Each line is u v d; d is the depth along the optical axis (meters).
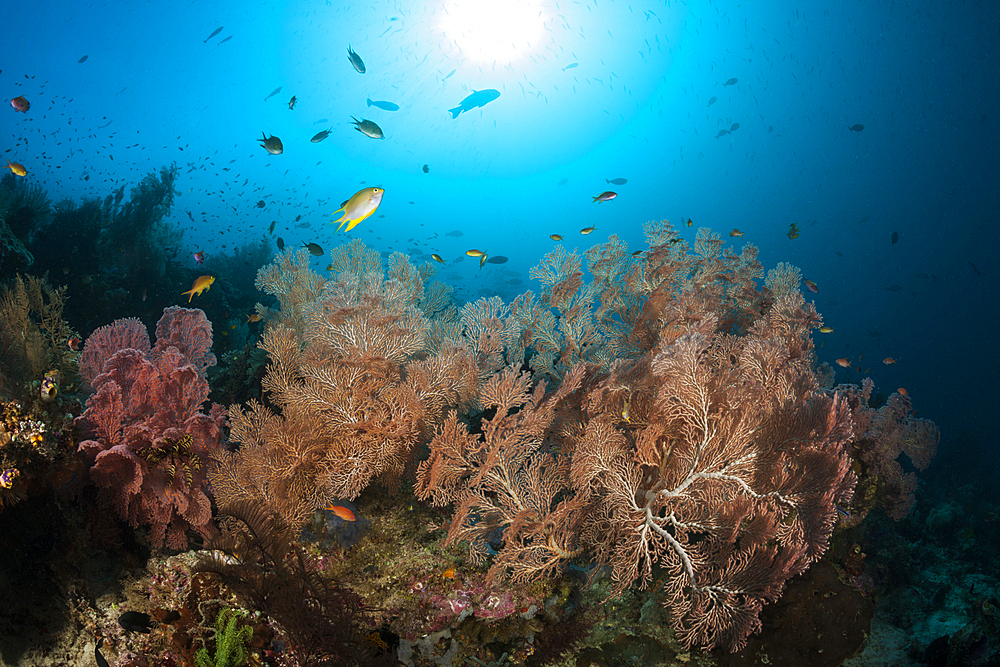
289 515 0.80
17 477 0.65
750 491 0.78
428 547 0.86
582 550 0.87
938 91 9.49
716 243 1.29
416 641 0.77
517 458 0.84
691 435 0.80
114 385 0.77
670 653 0.84
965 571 1.36
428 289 1.38
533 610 0.82
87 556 0.75
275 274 1.28
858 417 1.15
